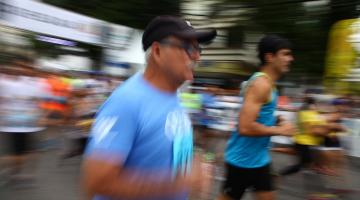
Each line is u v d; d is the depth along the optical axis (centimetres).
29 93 461
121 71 1009
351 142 789
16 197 427
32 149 525
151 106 134
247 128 270
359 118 789
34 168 539
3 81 441
